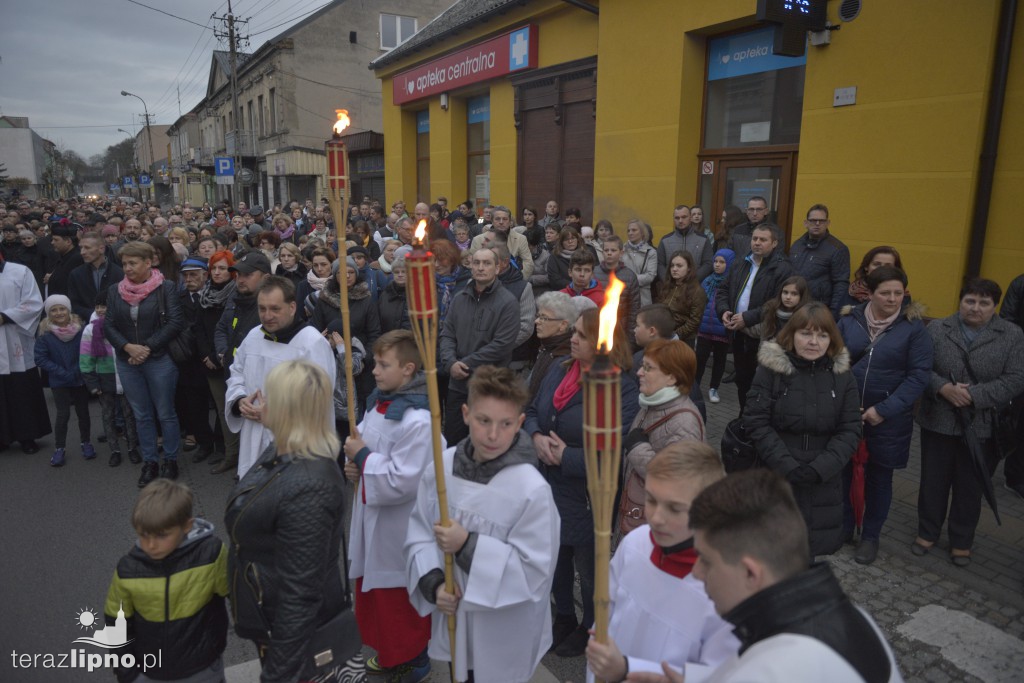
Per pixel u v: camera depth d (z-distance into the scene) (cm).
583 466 304
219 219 1545
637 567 197
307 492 210
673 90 869
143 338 525
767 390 353
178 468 573
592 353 300
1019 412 396
